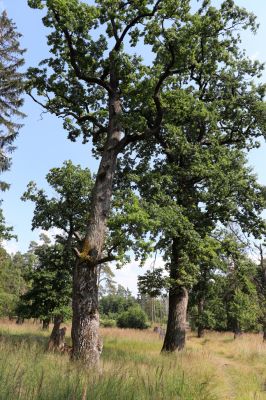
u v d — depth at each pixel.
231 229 22.78
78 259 12.76
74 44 14.67
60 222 19.61
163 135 19.45
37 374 6.98
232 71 19.77
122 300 88.19
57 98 16.08
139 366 10.61
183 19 13.92
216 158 18.94
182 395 8.03
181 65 15.09
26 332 27.72
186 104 16.55
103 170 13.78
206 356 16.83
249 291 23.84
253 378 12.34
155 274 17.88
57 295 20.75
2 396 5.16
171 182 18.17
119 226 11.88
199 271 18.69
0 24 26.56
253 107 19.19
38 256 22.05
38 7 13.09
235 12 17.69
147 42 14.26
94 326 12.12
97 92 16.36
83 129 17.00
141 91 14.27
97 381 6.54
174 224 16.66
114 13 14.06
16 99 26.36
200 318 39.88
